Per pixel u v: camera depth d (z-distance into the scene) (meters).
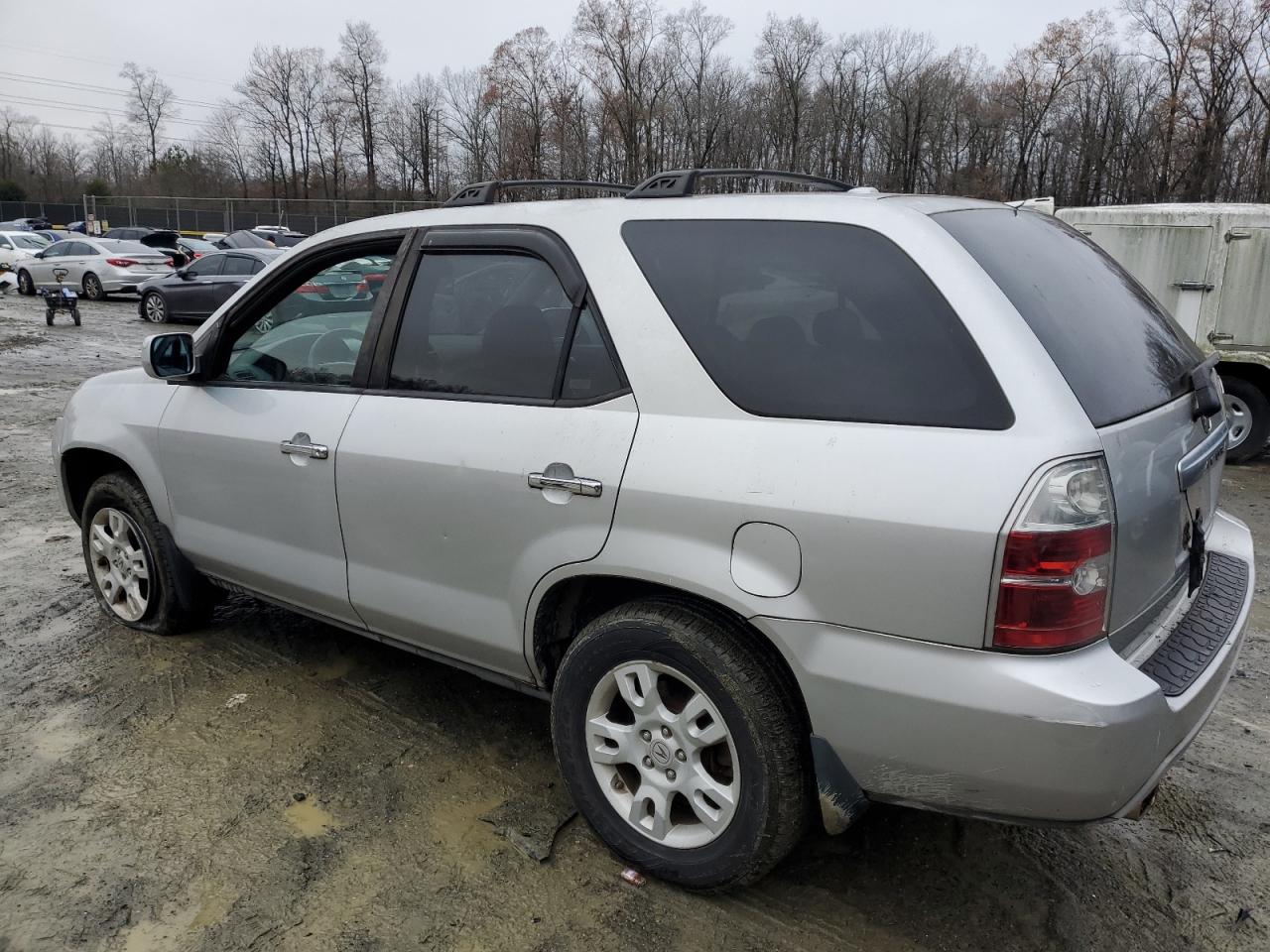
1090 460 1.98
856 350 2.22
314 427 3.19
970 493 1.99
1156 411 2.32
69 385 11.43
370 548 3.08
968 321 2.11
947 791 2.13
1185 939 2.45
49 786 3.04
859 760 2.21
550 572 2.60
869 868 2.71
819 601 2.16
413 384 3.00
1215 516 3.21
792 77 58.12
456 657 3.02
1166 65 50.03
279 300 3.48
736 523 2.25
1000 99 58.62
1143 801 2.14
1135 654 2.21
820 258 2.33
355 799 2.99
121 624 4.31
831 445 2.17
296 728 3.42
